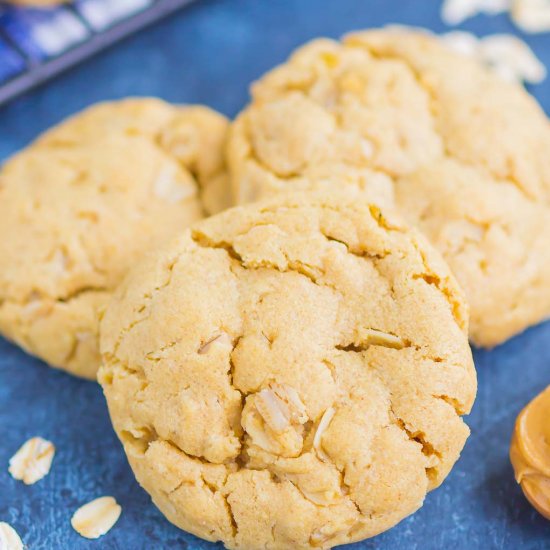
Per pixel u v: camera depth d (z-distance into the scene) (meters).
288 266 0.32
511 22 0.42
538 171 0.35
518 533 0.34
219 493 0.31
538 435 0.33
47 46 0.40
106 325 0.33
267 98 0.36
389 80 0.36
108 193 0.36
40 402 0.36
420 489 0.31
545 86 0.41
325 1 0.42
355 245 0.32
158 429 0.32
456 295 0.32
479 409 0.35
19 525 0.34
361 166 0.35
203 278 0.32
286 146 0.35
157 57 0.41
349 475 0.31
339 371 0.32
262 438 0.31
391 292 0.32
